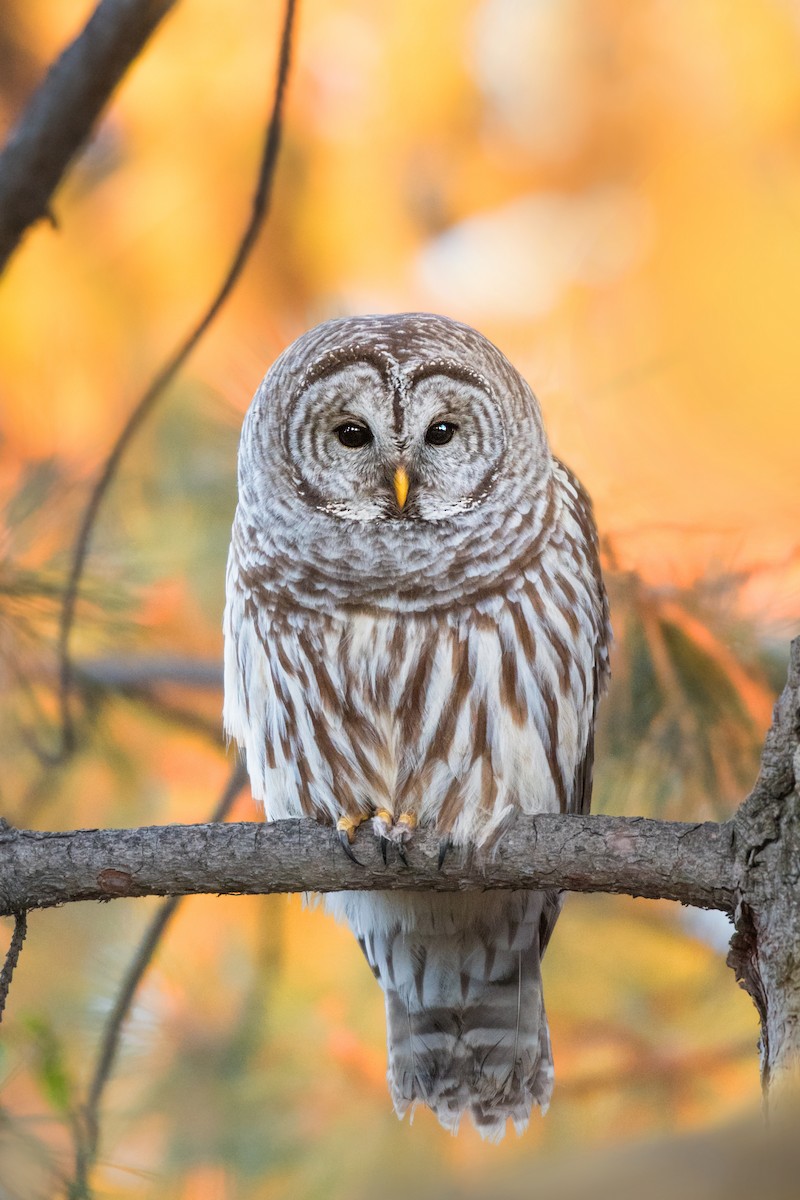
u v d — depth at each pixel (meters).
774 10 13.83
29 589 8.87
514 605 8.35
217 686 9.66
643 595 7.84
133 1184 7.21
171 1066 9.05
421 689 8.31
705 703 7.83
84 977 9.33
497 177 14.03
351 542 8.40
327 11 13.95
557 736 8.51
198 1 13.34
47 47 13.77
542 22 14.23
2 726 9.24
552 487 8.59
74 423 10.93
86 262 13.25
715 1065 8.96
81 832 6.41
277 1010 9.41
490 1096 9.13
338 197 13.79
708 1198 2.34
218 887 6.55
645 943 9.58
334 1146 8.76
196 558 9.86
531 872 6.44
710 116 13.94
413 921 9.08
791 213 13.26
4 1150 6.68
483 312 13.17
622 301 13.11
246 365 10.10
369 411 8.51
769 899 5.56
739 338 12.59
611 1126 8.77
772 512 8.31
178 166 13.55
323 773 8.58
